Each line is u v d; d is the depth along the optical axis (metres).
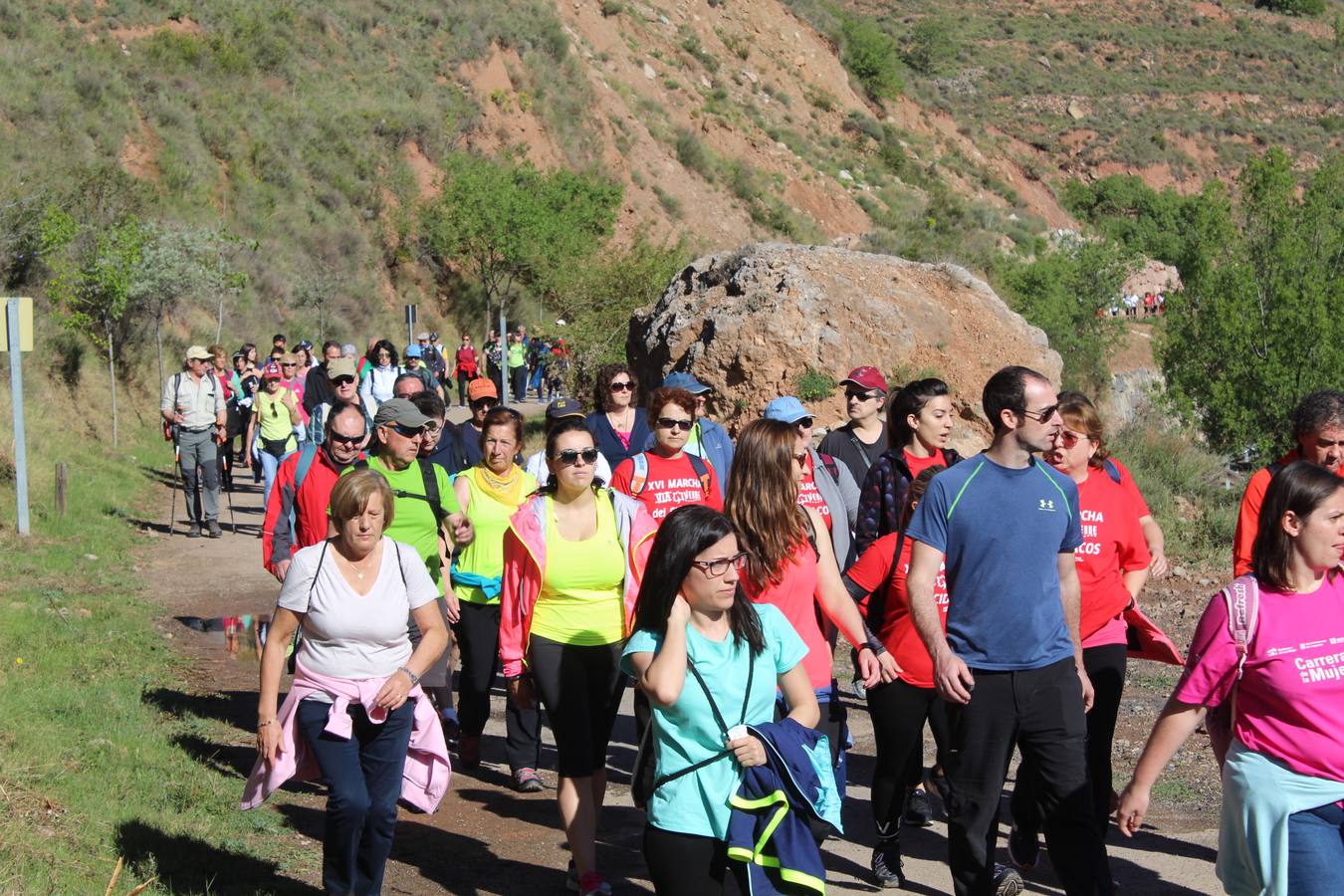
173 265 24.06
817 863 4.20
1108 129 100.50
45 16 36.91
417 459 7.39
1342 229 24.20
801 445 6.77
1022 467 4.95
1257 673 4.13
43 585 11.55
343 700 5.05
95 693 8.08
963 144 84.50
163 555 14.33
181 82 38.06
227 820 6.32
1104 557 5.71
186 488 15.71
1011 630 4.85
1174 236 86.00
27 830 5.40
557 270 39.28
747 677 4.27
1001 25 114.75
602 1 63.69
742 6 73.88
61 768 6.32
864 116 73.88
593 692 5.62
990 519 4.86
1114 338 44.88
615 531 5.76
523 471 7.56
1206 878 5.80
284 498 7.09
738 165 59.38
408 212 41.12
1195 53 115.94
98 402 22.62
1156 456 18.27
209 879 5.44
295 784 7.18
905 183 71.69
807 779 4.18
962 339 15.89
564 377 30.44
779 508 5.18
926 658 5.61
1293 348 23.06
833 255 16.56
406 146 43.56
